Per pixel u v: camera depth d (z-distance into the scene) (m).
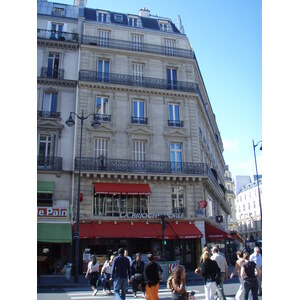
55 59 25.30
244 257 8.93
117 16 29.33
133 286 11.94
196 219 23.59
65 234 20.36
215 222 30.09
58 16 26.56
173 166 24.50
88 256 20.72
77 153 22.94
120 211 22.70
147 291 8.52
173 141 25.33
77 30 26.42
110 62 25.92
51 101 24.17
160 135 25.09
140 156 24.44
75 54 25.52
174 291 6.71
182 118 26.12
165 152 24.81
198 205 24.02
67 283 16.77
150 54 26.72
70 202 21.78
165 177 23.72
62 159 22.66
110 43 26.39
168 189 23.88
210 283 8.49
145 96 25.75
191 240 23.41
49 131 23.14
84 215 21.69
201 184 24.66
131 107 25.17
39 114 23.23
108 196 22.78
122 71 25.88
